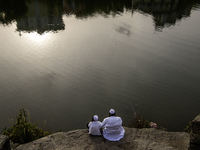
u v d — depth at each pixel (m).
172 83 14.27
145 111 11.17
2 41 22.52
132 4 40.28
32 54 19.14
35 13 35.31
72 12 35.81
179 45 21.11
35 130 7.82
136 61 17.72
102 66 16.83
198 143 4.18
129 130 6.64
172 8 36.62
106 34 24.61
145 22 28.86
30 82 14.23
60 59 18.11
